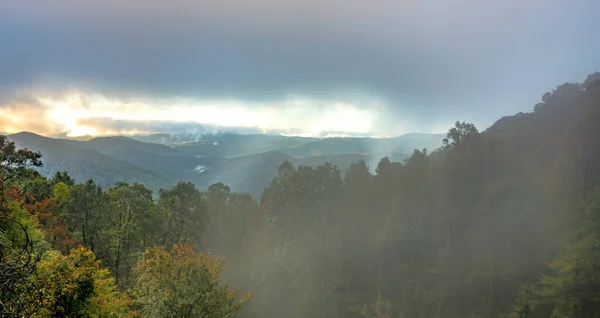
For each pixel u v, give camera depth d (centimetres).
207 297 3170
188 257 3478
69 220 5778
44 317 2000
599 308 6175
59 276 2244
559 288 6644
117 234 5669
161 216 6631
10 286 1345
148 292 3256
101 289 2911
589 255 6650
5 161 5200
